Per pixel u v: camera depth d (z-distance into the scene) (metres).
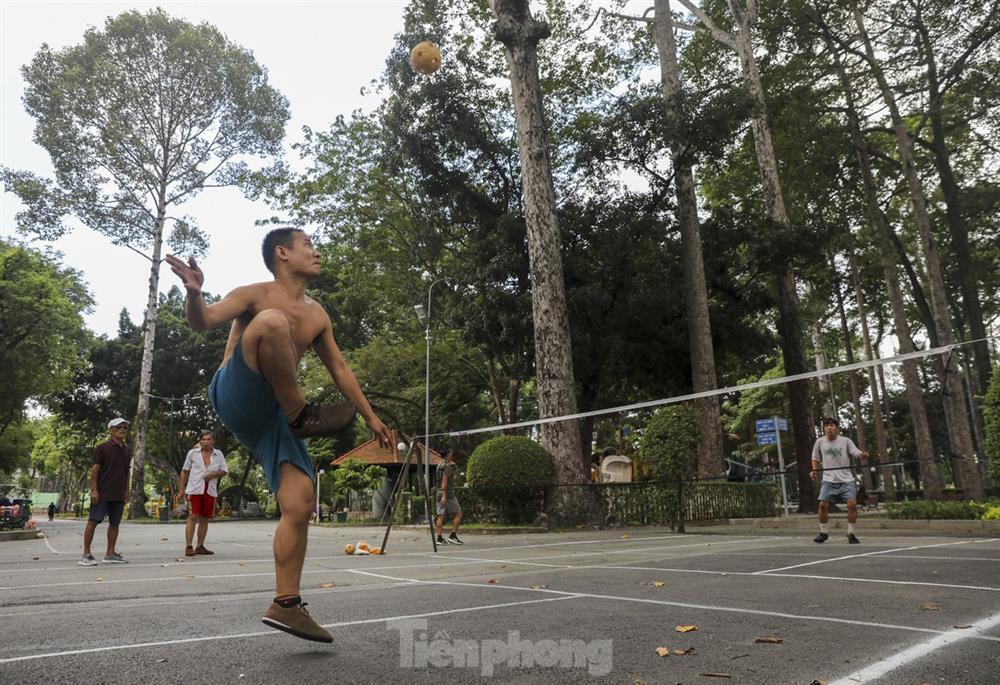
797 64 25.59
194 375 49.62
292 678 2.33
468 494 17.52
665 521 16.97
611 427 41.12
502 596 4.38
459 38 23.72
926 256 23.66
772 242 20.53
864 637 3.03
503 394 35.47
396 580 5.64
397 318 35.91
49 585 5.41
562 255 21.08
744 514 19.48
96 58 32.12
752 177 26.95
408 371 33.53
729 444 44.78
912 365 24.52
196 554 9.38
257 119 34.06
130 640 2.96
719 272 22.78
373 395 33.16
